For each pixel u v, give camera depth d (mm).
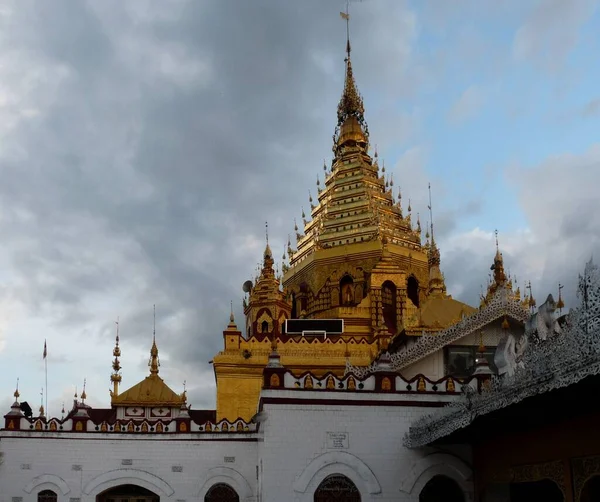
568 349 18281
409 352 34344
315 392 30094
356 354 52312
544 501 30188
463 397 26078
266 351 52469
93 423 38469
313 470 29312
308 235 73125
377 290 60812
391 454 29812
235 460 38469
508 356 27453
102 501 38375
